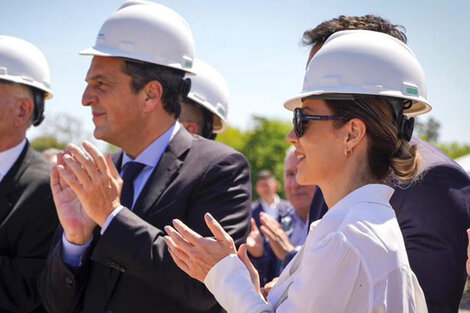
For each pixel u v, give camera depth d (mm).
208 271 2367
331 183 2354
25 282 3857
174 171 3180
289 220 6129
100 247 2898
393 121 2314
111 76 3178
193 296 2887
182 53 3312
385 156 2314
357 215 2170
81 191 2840
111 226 2875
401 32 2854
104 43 3219
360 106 2277
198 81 4531
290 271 2387
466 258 2959
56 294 3123
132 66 3172
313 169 2348
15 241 3953
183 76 3354
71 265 3094
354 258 2084
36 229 3975
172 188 3137
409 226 2959
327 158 2316
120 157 3514
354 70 2289
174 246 2441
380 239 2123
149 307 2994
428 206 2930
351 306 2082
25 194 4008
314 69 2365
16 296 3828
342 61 2307
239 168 3244
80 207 3088
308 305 2090
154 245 2885
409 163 2328
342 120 2287
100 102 3186
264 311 2203
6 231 3941
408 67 2346
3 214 3971
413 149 2373
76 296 3133
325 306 2078
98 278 3096
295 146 2430
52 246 3428
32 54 4348
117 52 3168
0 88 4160
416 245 2920
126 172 3250
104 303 3061
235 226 3100
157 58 3215
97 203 2863
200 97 4508
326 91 2273
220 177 3162
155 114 3240
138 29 3213
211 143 3320
